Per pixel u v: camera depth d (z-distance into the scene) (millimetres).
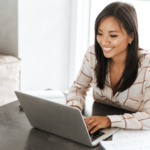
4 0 2369
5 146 882
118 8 1053
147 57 1204
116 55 1227
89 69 1435
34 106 951
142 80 1209
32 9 2473
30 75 2643
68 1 2922
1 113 1167
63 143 915
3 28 2451
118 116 1087
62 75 3119
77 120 851
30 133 988
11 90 2258
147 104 1151
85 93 1469
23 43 2457
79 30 3039
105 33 1081
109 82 1301
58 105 870
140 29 2750
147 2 2658
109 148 858
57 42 2902
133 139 939
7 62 2186
